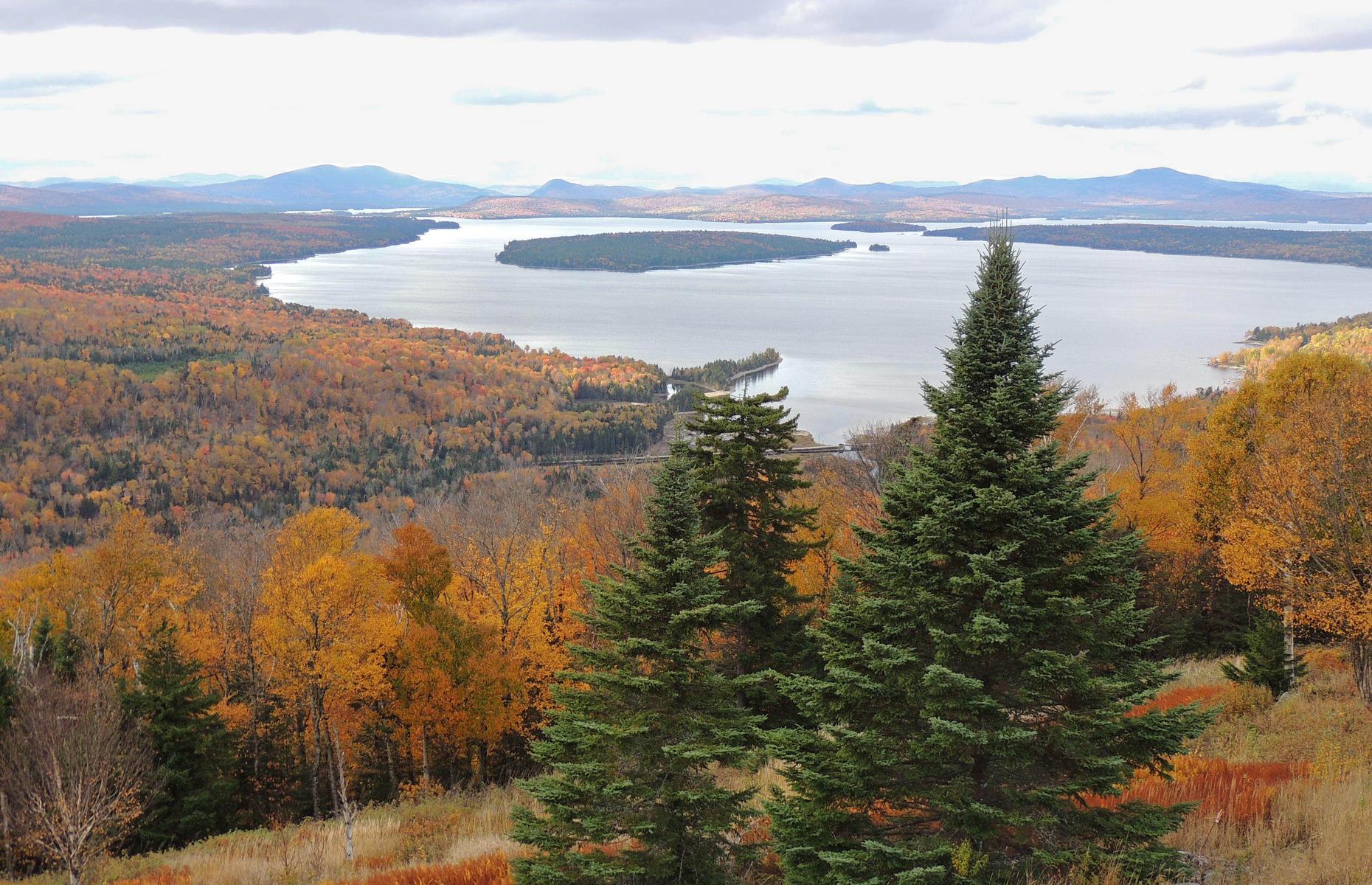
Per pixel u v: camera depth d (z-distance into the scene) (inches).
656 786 484.4
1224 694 918.4
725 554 528.7
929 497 438.3
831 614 457.1
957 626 427.8
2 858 823.1
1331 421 853.8
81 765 781.9
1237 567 919.0
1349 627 807.7
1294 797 500.4
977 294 442.0
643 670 559.5
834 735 437.4
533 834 493.4
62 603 1551.4
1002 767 419.8
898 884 379.2
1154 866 399.2
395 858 735.7
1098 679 402.3
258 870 733.9
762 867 516.7
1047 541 422.6
